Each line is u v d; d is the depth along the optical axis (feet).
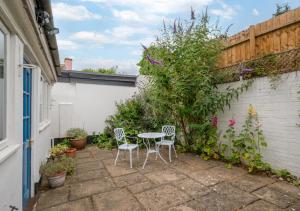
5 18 5.37
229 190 9.82
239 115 13.65
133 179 11.60
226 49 15.08
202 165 13.84
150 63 16.21
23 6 5.55
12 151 5.81
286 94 10.89
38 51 9.17
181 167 13.53
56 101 21.50
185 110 16.03
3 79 5.94
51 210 8.37
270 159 11.77
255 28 12.76
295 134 10.52
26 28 6.75
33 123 9.90
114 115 23.71
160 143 15.39
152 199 9.13
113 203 8.84
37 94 10.28
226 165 13.41
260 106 12.25
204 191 9.80
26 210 8.43
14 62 6.22
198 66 14.58
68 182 11.31
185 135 17.81
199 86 14.88
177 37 15.47
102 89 23.93
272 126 11.62
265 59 11.86
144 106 21.93
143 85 22.33
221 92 14.74
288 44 10.93
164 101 16.26
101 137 22.33
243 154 12.78
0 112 5.82
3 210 5.45
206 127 15.60
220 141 15.14
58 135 21.26
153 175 12.16
